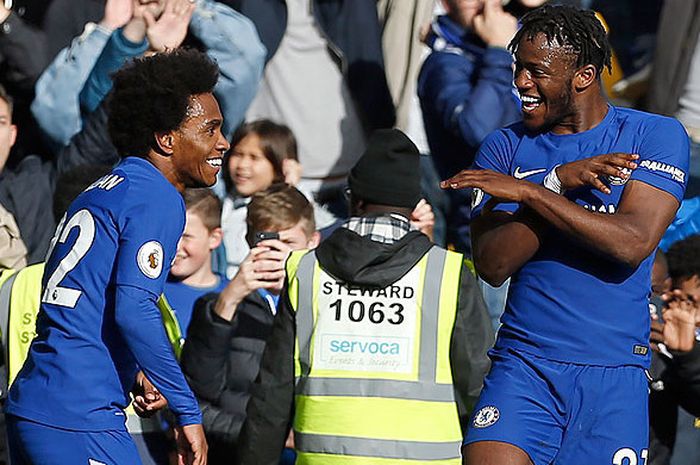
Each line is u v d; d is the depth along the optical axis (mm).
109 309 16391
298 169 25609
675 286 22359
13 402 16531
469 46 26188
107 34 26031
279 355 18297
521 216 16484
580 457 16609
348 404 17906
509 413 16453
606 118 16906
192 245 21828
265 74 27141
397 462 17797
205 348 20219
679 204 16547
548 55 16453
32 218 24703
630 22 31156
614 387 16547
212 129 17141
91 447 16172
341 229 18219
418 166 18500
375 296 18000
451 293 17906
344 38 27062
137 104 16891
